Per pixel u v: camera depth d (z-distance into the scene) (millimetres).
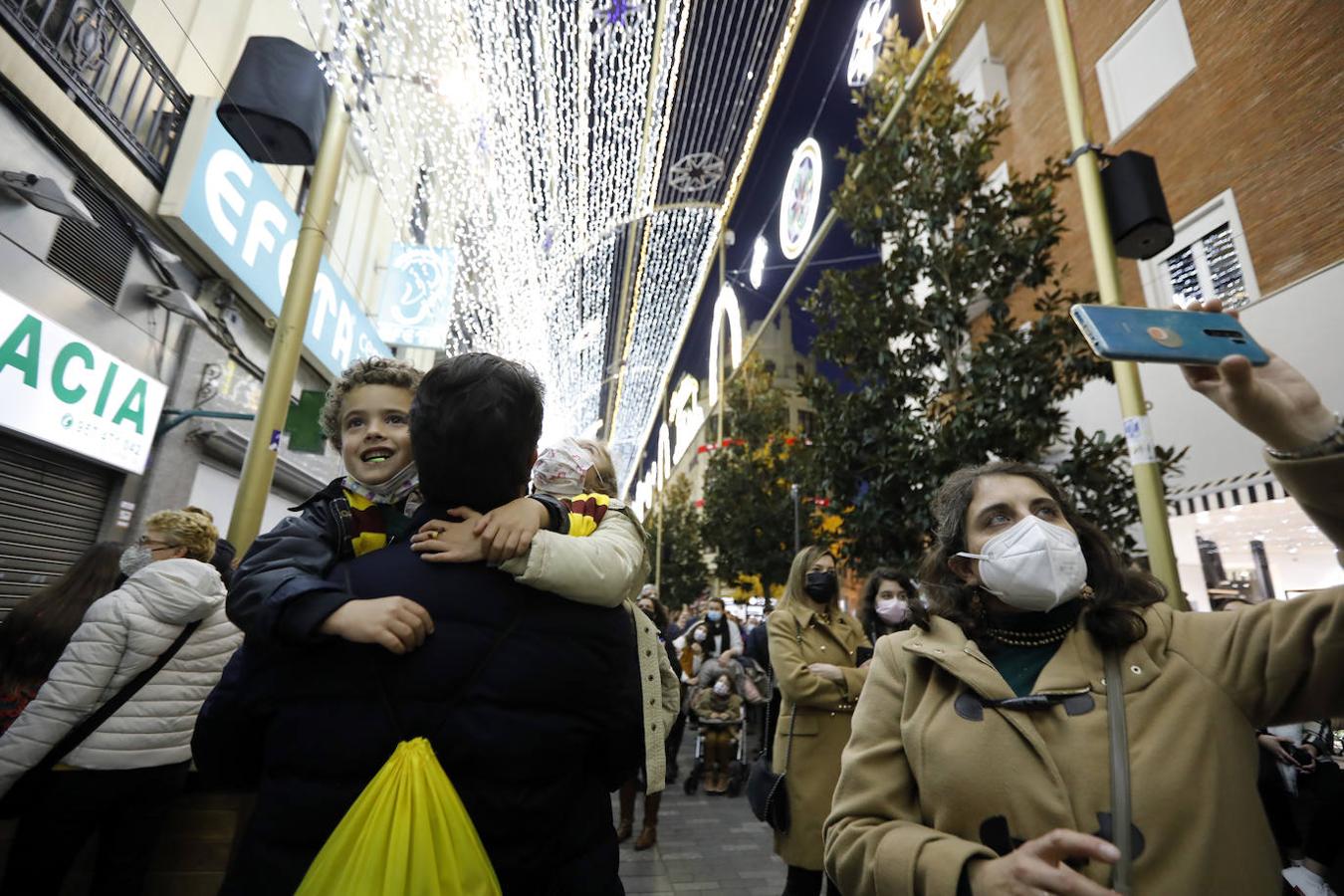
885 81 5871
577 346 14453
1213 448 6070
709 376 18422
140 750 2217
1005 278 5113
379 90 5262
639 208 8938
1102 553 1415
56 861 2139
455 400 1147
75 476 5566
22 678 2430
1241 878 1025
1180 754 1107
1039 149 8625
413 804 893
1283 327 5461
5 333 4512
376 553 1160
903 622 3428
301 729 998
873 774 1367
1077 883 904
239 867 977
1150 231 4027
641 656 1473
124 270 5855
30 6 4613
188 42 6223
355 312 10547
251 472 3877
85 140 5211
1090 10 7777
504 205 8422
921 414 5301
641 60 6328
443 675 1002
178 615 2295
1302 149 5480
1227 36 6137
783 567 12875
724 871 4262
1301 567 5312
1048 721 1204
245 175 7129
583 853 1144
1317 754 2393
